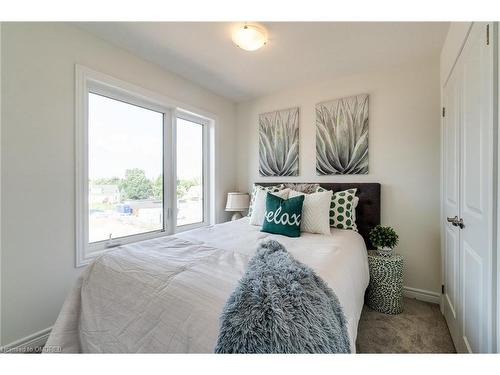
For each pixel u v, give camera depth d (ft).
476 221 3.69
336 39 6.12
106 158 6.73
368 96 7.92
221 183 10.53
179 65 7.67
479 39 3.58
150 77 7.45
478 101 3.62
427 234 7.04
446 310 5.86
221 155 10.49
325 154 8.71
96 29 5.84
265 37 5.94
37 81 5.10
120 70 6.65
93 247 6.33
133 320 3.28
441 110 6.57
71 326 3.97
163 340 2.89
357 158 8.07
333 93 8.63
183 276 3.39
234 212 11.02
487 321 3.25
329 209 6.83
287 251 4.29
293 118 9.49
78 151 5.77
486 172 3.30
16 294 4.81
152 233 7.92
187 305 2.91
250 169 10.89
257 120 10.63
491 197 3.09
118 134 7.04
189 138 9.56
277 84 9.15
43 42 5.19
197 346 2.58
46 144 5.24
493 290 3.07
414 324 5.71
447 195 5.81
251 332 2.28
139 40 6.31
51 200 5.32
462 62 4.46
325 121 8.68
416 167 7.20
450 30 5.43
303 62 7.39
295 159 9.45
